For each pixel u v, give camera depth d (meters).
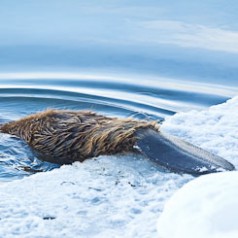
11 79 23.70
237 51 26.50
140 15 32.59
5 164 14.70
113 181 12.63
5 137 16.02
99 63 25.59
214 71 24.52
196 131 15.52
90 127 14.81
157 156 13.29
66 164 14.77
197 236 8.24
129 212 11.11
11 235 10.22
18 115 19.86
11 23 31.20
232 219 8.22
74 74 24.38
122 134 13.97
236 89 22.78
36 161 14.93
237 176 9.23
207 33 29.12
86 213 11.11
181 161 13.06
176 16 32.16
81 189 12.16
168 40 28.31
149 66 25.25
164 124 16.12
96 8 34.03
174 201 9.03
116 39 28.66
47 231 10.40
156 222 10.57
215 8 33.31
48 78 23.81
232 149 14.34
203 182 9.16
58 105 21.06
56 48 27.62
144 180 12.66
